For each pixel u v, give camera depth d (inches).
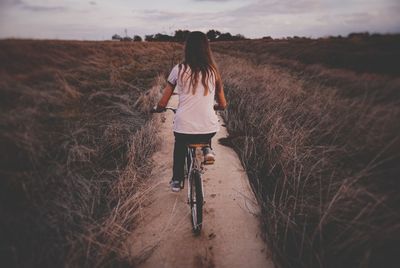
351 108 190.7
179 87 99.3
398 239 90.4
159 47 1279.5
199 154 174.6
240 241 107.4
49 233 92.1
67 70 255.4
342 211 111.1
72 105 190.9
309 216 116.0
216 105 115.0
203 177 153.1
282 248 103.0
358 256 93.7
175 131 103.0
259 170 159.6
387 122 144.7
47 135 135.3
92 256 92.9
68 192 112.6
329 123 191.2
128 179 136.9
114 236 101.3
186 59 98.2
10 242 83.7
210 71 97.9
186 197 134.3
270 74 383.2
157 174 154.0
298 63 594.2
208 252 101.9
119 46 876.0
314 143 173.5
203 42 97.5
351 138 163.8
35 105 132.6
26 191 97.7
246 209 126.5
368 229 97.2
